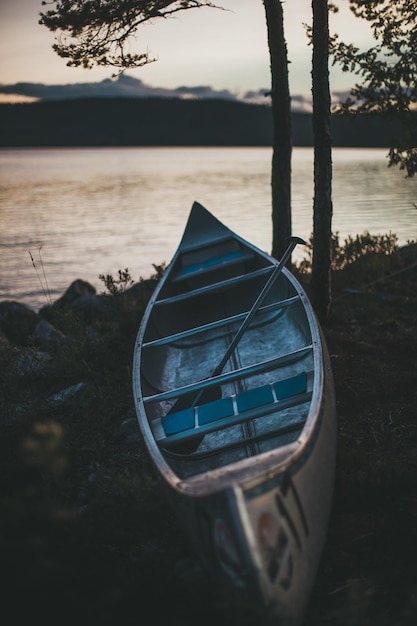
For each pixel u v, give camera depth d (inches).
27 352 281.3
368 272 389.4
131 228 1196.5
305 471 132.9
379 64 281.6
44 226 1243.2
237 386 220.7
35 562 104.1
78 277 748.6
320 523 136.7
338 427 209.3
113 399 238.7
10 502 105.3
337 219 1059.9
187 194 1956.2
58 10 284.0
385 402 224.8
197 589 126.7
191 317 302.4
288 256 216.5
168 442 157.8
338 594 135.9
